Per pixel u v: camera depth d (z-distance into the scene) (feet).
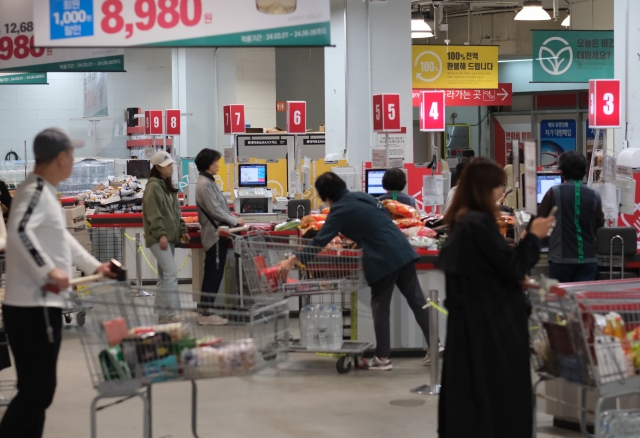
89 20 21.29
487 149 72.33
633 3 27.99
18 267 12.15
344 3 40.78
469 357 11.59
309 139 49.85
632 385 11.47
